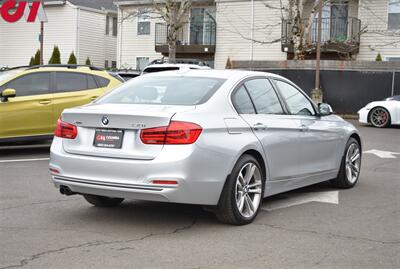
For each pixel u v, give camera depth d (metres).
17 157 11.16
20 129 10.89
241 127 6.11
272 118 6.70
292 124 6.97
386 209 7.05
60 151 6.05
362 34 29.39
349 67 23.77
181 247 5.29
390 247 5.41
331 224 6.25
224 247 5.31
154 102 6.19
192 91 6.26
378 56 28.17
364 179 9.30
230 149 5.85
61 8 39.22
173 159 5.43
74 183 5.88
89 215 6.48
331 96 24.05
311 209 6.98
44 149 12.45
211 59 33.78
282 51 30.98
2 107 10.69
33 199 7.29
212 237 5.64
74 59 36.75
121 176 5.60
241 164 6.01
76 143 5.98
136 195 5.58
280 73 24.81
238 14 32.75
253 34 32.41
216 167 5.70
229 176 5.88
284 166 6.82
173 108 5.79
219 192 5.78
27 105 10.93
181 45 33.66
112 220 6.26
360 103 23.73
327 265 4.85
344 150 8.23
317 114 7.76
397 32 28.66
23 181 8.53
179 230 5.88
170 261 4.88
